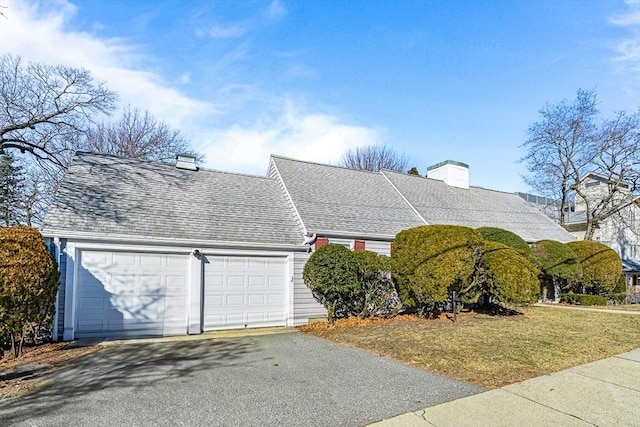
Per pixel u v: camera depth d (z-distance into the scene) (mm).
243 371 5980
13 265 6406
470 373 5750
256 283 10477
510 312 12422
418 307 12391
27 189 18234
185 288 9609
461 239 10086
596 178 26625
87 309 8656
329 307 10016
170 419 4125
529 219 18812
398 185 16625
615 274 16438
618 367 6051
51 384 5332
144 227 9438
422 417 4137
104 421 4070
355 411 4320
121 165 11805
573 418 4102
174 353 7262
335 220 12133
